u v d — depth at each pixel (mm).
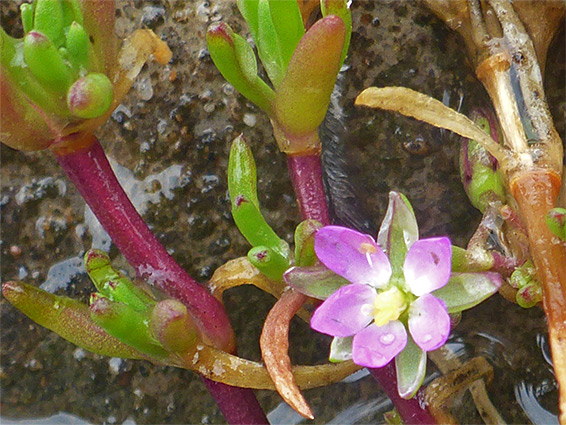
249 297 63
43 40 49
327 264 50
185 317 49
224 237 63
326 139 63
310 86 53
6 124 51
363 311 50
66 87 51
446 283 49
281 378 50
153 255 55
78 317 53
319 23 50
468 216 63
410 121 63
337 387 63
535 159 54
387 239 50
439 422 57
